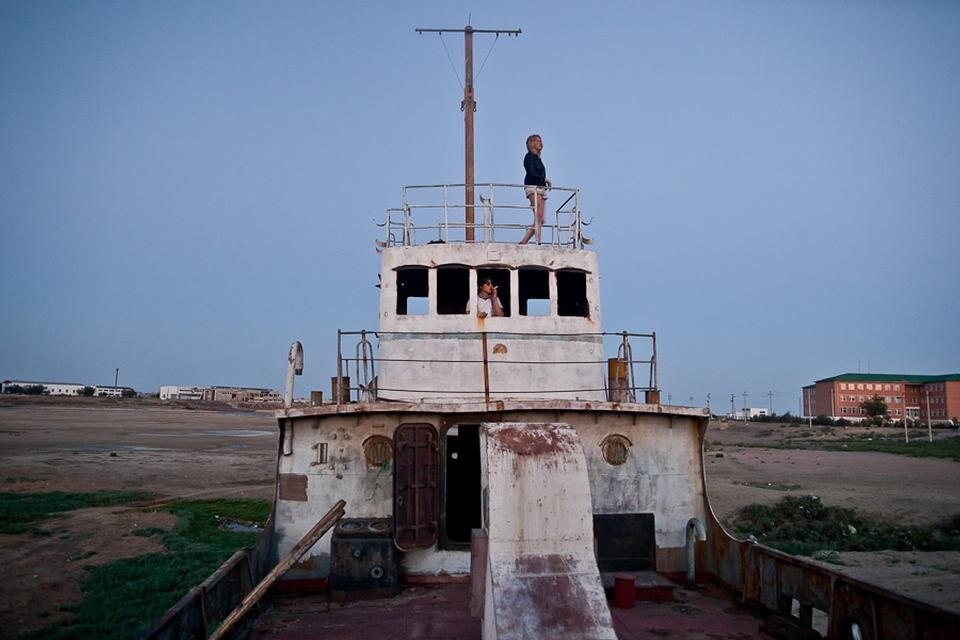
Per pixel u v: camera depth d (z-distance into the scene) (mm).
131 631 15422
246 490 37781
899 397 141750
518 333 13242
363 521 10922
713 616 9703
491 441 7312
